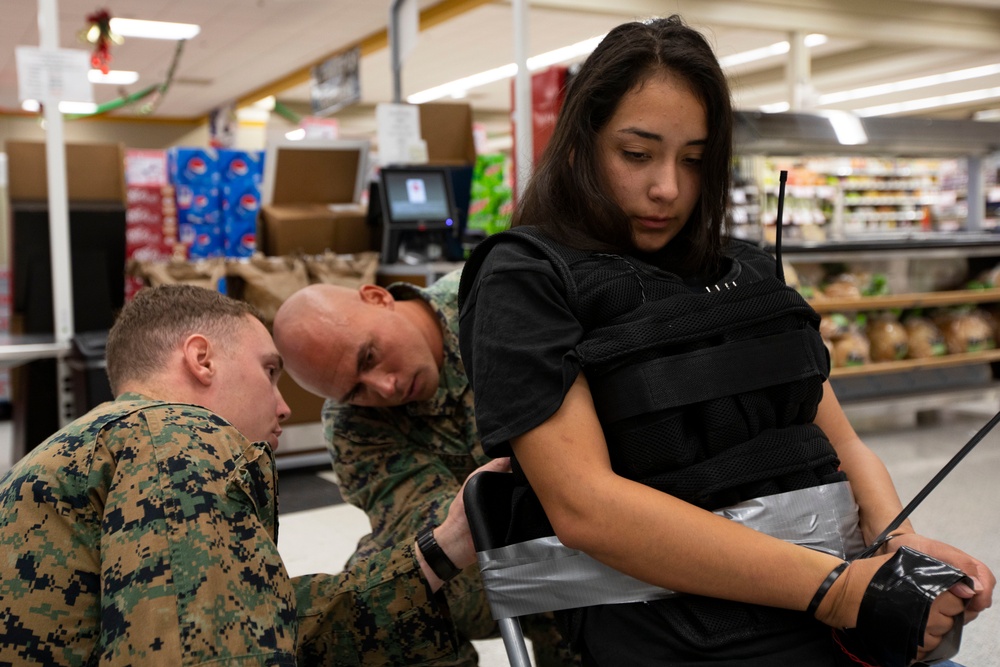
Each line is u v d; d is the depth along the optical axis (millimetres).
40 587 952
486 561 989
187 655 887
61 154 3693
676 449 862
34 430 4211
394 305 1721
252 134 16891
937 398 4598
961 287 5059
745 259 1062
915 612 761
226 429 1056
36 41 11758
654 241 981
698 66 923
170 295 1220
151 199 5922
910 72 14992
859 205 12375
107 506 955
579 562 928
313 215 4590
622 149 938
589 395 872
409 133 4738
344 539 3234
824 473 944
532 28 11953
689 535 808
